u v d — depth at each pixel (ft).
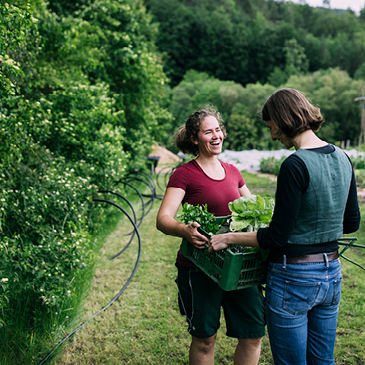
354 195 4.78
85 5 30.04
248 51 240.53
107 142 18.28
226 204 6.07
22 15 8.80
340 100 163.63
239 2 332.39
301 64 231.91
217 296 5.74
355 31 303.48
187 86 185.88
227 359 7.91
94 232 15.37
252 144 143.54
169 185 6.03
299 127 4.49
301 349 4.53
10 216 10.08
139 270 13.00
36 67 15.33
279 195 4.22
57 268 9.26
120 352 8.23
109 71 29.45
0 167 9.25
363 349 7.93
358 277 11.48
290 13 324.60
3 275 8.21
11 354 7.58
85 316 9.79
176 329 9.12
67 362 7.86
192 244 5.67
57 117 15.37
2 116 8.74
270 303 4.58
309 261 4.34
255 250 4.77
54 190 11.64
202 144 6.05
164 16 236.22
